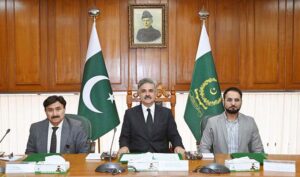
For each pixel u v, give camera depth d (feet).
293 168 6.84
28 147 9.70
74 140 9.70
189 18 15.05
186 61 15.11
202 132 11.05
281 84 15.16
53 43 14.96
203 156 8.30
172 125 10.69
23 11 14.82
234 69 15.15
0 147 15.07
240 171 6.84
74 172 6.86
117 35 15.01
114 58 15.05
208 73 13.08
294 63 15.11
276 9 15.12
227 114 10.22
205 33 13.30
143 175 6.59
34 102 15.06
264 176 6.51
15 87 14.87
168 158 7.50
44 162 6.97
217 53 15.11
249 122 10.11
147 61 15.10
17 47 14.84
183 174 6.66
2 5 14.75
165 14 14.88
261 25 15.14
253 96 15.31
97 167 7.05
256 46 15.16
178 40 15.06
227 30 15.11
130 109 10.85
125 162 7.48
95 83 12.62
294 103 15.40
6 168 6.88
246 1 15.11
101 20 14.97
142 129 10.53
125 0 14.97
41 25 14.89
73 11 14.94
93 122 12.48
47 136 9.66
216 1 15.08
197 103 13.03
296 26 15.08
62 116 9.64
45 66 14.93
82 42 14.97
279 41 15.14
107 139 15.21
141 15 14.87
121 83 15.10
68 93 15.01
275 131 15.44
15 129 15.06
